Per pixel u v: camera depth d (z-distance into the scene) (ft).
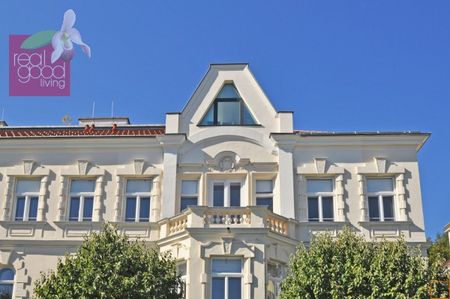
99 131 87.25
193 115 83.66
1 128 87.56
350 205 78.69
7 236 79.36
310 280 61.16
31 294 76.59
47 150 83.46
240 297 68.44
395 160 80.53
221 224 70.85
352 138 81.20
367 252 63.36
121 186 81.15
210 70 85.76
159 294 61.46
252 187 79.77
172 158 81.30
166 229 76.38
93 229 79.10
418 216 77.97
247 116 83.82
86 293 60.49
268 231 70.44
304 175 80.07
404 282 61.41
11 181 82.12
